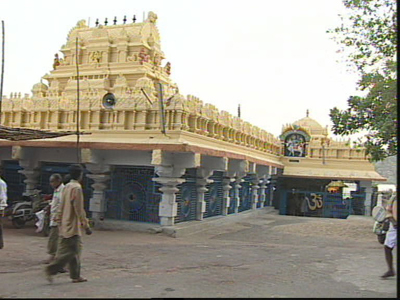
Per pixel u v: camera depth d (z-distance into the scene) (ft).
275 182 83.05
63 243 20.30
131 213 43.91
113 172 44.55
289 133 83.41
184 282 21.04
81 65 58.70
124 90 51.01
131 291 18.81
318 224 55.57
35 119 46.39
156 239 38.14
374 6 41.70
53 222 25.00
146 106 41.24
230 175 54.75
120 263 26.53
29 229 41.55
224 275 23.15
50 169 47.55
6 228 41.63
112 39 58.70
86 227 20.94
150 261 27.32
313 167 81.71
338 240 41.39
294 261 27.91
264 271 24.41
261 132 66.18
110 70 56.70
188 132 40.83
